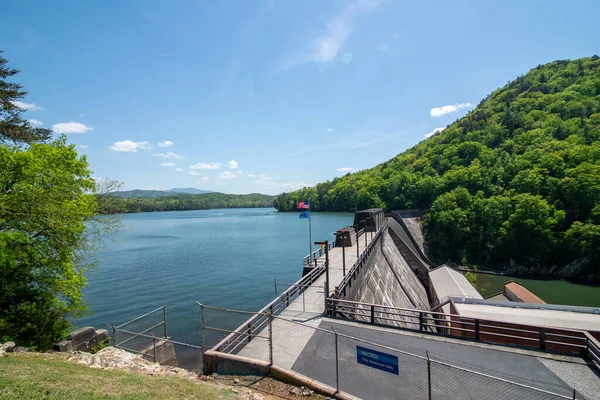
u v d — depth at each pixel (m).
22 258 18.69
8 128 23.23
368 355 11.33
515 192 86.69
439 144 171.38
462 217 87.06
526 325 15.33
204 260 70.75
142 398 8.66
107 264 67.00
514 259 76.44
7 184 18.92
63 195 20.16
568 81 152.38
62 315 21.23
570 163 82.19
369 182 169.12
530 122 127.44
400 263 61.03
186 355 28.97
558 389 11.77
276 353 14.52
